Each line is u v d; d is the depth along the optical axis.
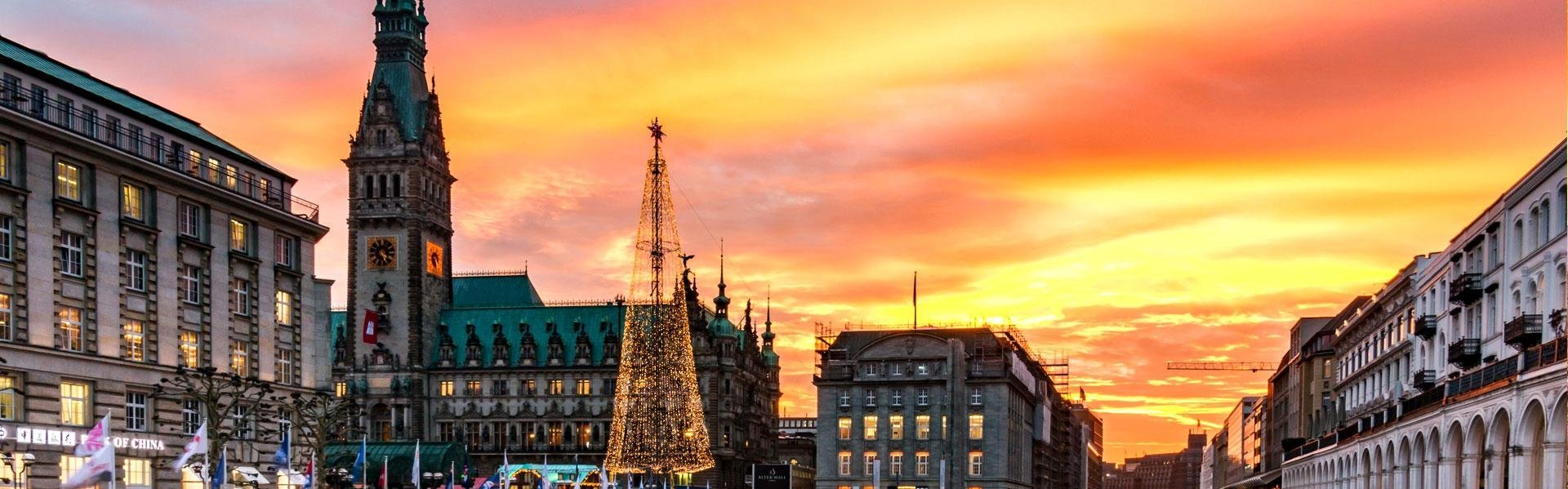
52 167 85.75
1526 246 82.75
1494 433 71.44
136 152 94.81
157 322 94.44
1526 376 64.44
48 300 84.62
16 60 84.56
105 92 97.88
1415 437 90.12
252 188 108.12
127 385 91.31
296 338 111.94
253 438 104.94
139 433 91.81
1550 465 60.75
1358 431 115.00
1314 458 142.12
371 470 188.00
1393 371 124.75
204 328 99.56
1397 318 124.19
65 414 85.94
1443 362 105.12
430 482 182.88
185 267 98.38
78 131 89.00
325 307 118.25
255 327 105.69
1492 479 71.50
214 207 101.44
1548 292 77.25
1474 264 96.38
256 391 104.62
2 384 81.38
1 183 81.06
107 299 89.75
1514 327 78.81
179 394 96.38
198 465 87.19
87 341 87.81
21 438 80.69
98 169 89.56
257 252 106.56
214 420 91.25
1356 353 148.62
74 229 87.50
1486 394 72.19
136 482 91.38
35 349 82.75
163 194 95.81
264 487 105.19
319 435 109.62
